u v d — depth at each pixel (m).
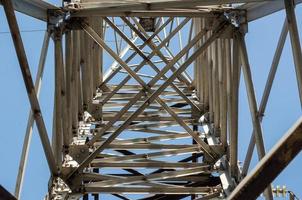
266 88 10.61
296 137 5.08
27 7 10.07
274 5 9.94
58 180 12.86
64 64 13.09
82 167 13.34
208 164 14.73
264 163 5.21
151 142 17.53
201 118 18.14
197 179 14.49
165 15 12.38
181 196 14.95
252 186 5.31
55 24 11.50
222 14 12.40
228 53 12.91
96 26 17.09
